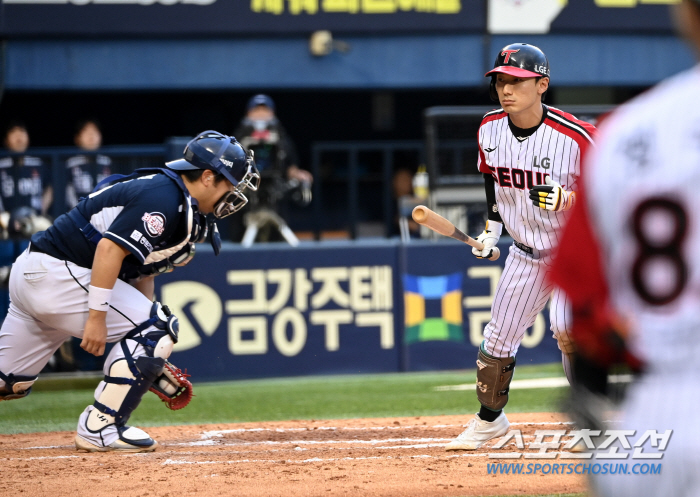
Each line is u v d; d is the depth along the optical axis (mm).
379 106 48562
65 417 18969
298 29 36656
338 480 10867
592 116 27844
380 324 25312
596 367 4914
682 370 4609
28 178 25047
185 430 16406
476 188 28344
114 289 13180
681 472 4602
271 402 20781
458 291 25641
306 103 48250
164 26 36062
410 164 43656
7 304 24469
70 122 45969
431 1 37156
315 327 25031
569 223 4844
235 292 24688
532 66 11648
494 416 13219
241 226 28922
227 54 36625
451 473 11203
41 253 12852
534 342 25625
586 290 4758
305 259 24984
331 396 21484
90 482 10977
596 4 37625
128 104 46344
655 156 4469
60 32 35562
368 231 42344
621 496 4910
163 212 12570
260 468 11812
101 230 12703
